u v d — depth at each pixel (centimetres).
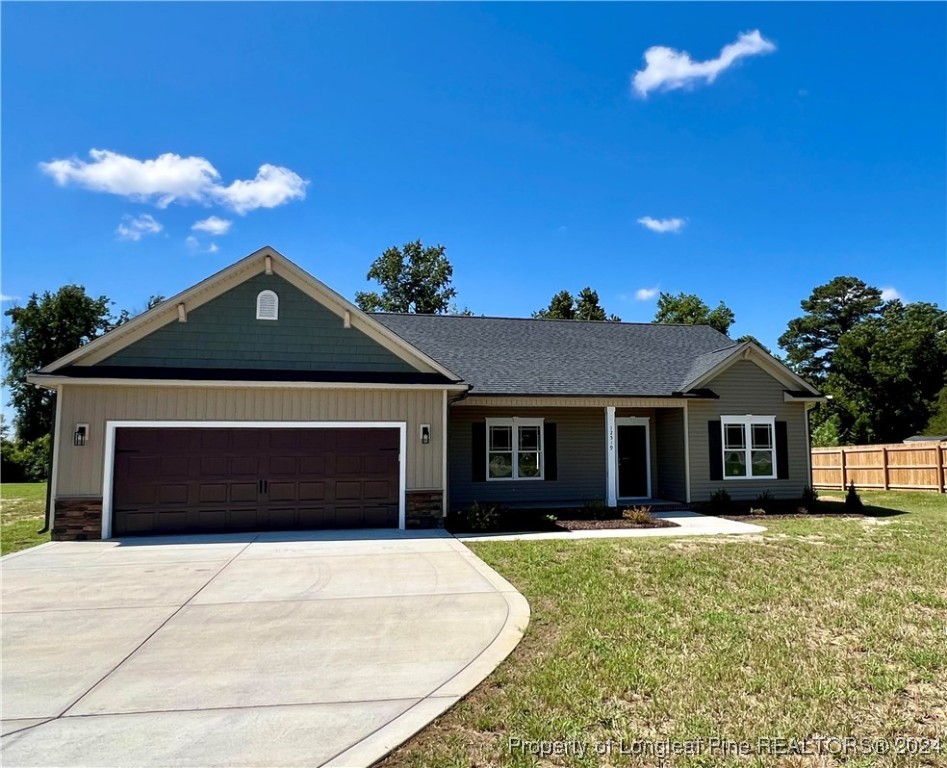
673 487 1650
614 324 2069
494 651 519
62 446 1132
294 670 477
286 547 1031
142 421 1166
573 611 640
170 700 421
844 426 4334
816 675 466
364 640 549
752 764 337
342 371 1290
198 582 778
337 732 373
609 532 1206
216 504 1184
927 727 382
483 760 342
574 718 394
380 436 1256
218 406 1195
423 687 443
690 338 2019
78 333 4581
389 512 1247
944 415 3850
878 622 598
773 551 976
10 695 430
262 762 336
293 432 1223
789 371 1652
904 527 1248
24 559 934
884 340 4322
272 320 1277
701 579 785
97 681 455
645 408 1756
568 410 1712
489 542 1077
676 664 489
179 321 1245
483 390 1473
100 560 925
